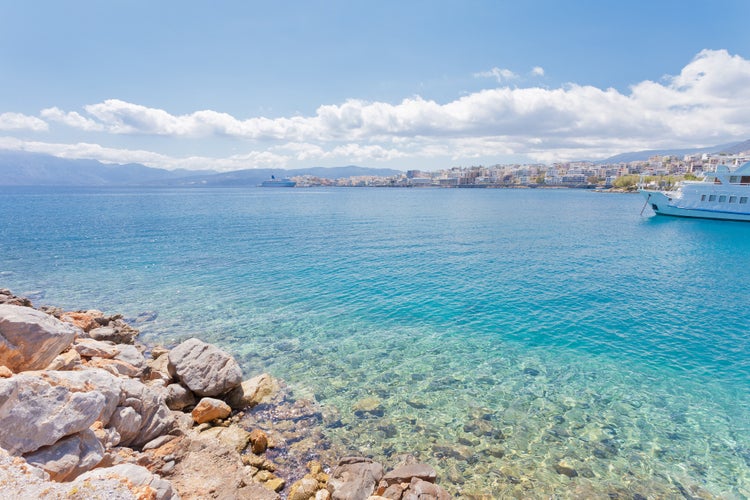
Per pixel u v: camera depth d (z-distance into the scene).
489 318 23.36
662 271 36.06
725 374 17.03
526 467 11.35
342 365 17.44
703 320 23.28
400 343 19.83
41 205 115.81
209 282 30.67
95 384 9.38
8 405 6.79
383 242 51.28
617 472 11.27
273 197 198.38
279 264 37.31
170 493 7.66
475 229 66.56
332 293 28.05
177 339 19.97
